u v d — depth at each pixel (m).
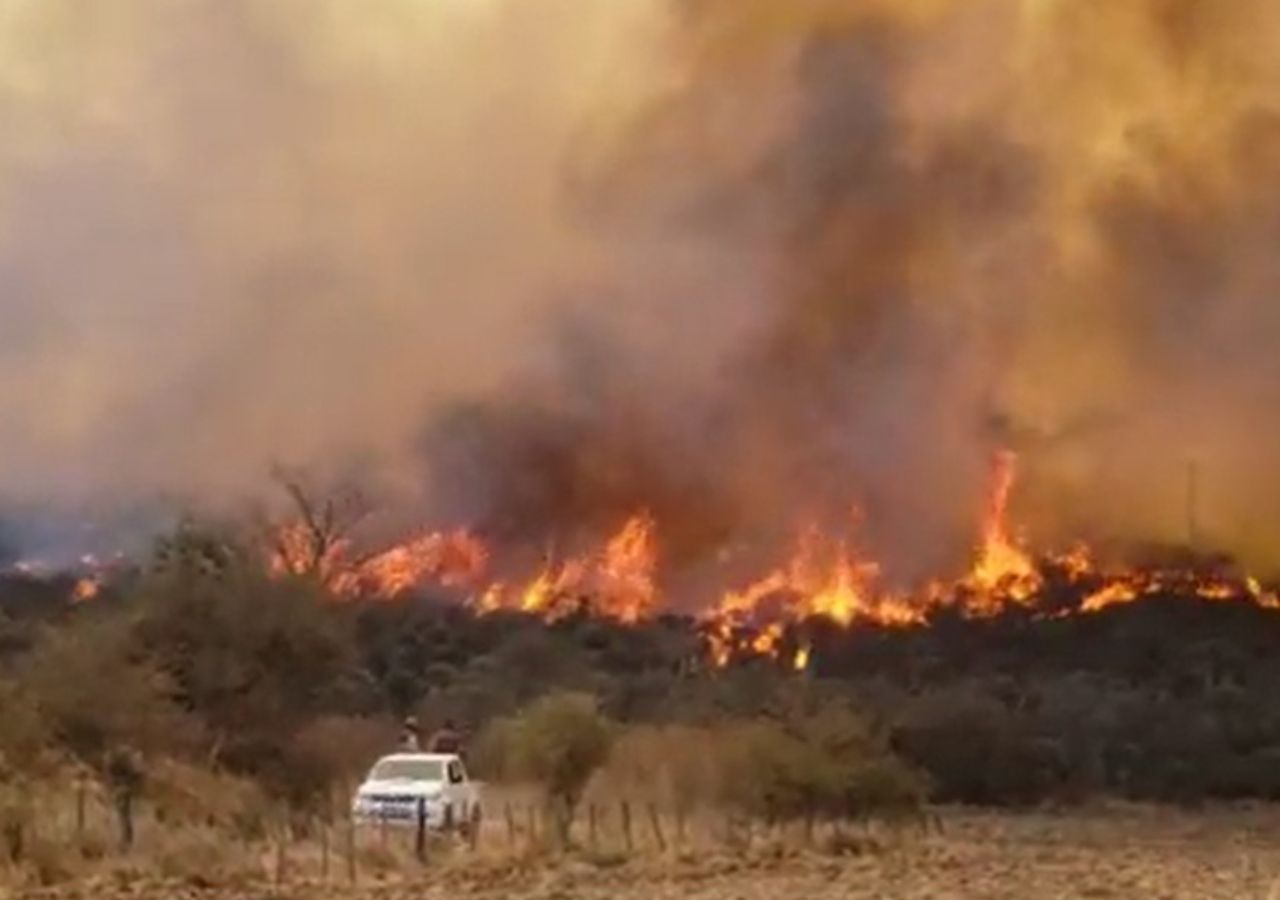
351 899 31.19
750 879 37.16
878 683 80.12
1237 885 37.94
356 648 58.97
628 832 42.53
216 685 44.94
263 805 41.47
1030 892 35.66
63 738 38.56
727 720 59.53
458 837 39.72
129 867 33.44
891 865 41.31
